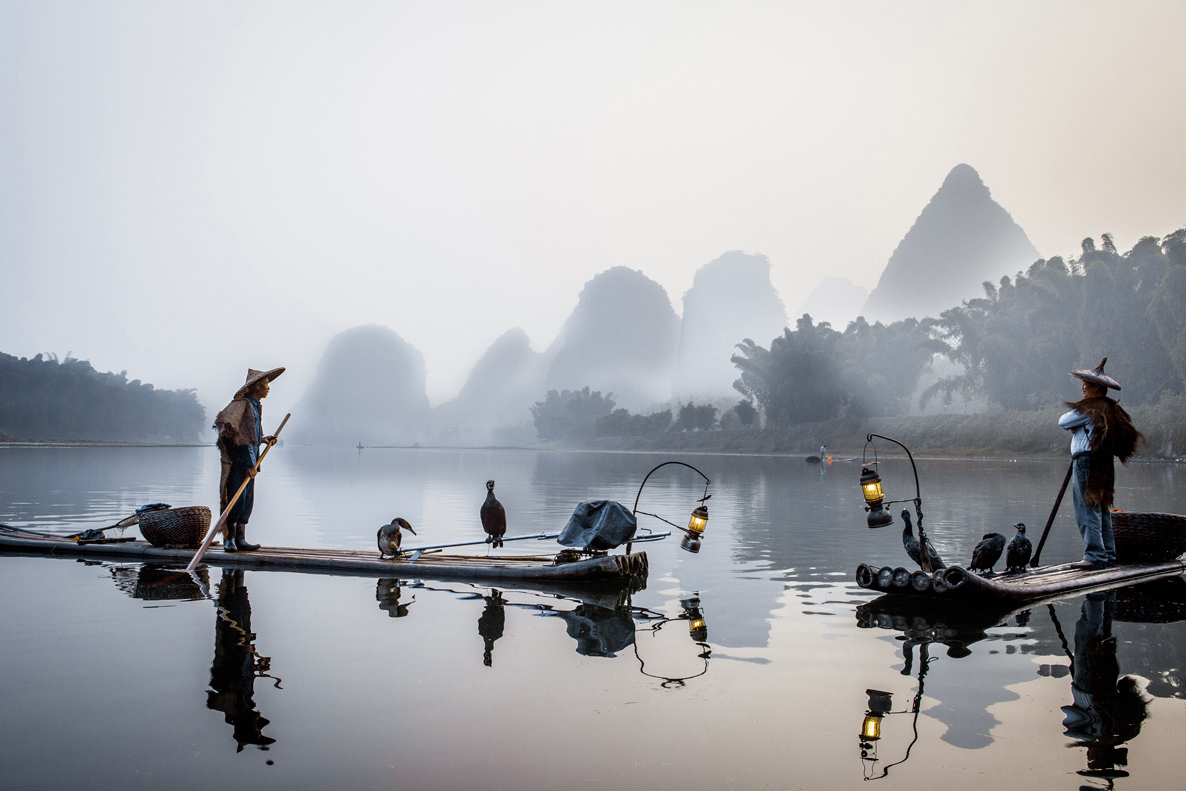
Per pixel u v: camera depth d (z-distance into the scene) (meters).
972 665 4.29
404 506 15.57
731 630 5.15
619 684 3.91
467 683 3.91
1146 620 5.48
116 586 6.75
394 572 7.52
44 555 8.57
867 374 80.44
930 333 76.75
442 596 6.39
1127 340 51.59
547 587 6.86
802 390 81.94
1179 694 3.75
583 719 3.39
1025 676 4.08
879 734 3.22
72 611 5.65
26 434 127.81
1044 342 56.81
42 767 2.84
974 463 43.53
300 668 4.17
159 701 3.61
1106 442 7.23
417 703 3.60
